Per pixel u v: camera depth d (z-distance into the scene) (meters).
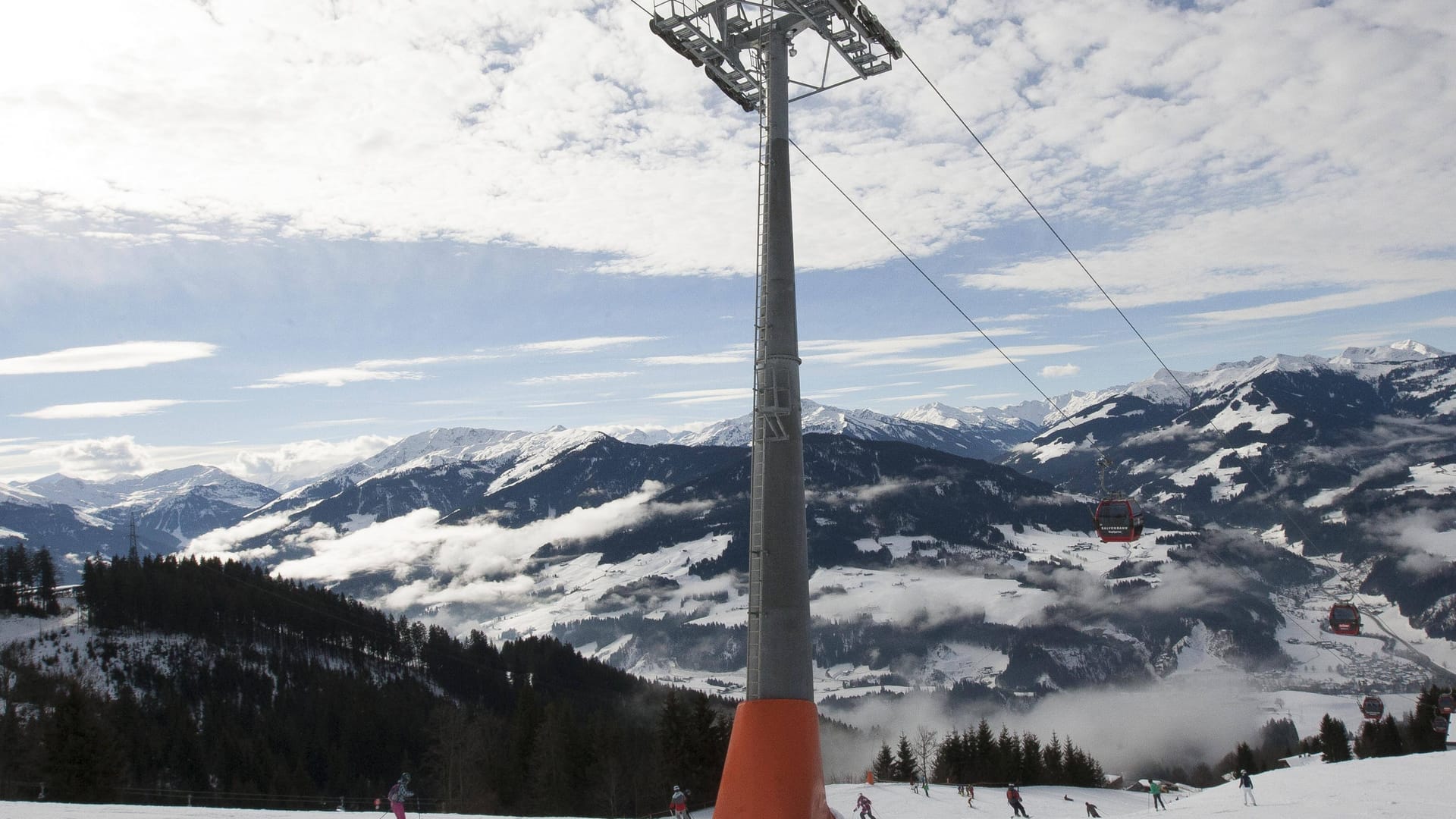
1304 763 186.12
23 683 147.25
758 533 19.81
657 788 105.25
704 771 102.06
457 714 116.88
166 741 137.38
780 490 19.77
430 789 112.56
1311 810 42.34
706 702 104.88
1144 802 108.81
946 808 88.06
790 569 19.55
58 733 85.06
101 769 85.62
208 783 129.50
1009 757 145.00
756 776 18.58
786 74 22.25
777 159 21.41
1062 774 147.25
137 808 40.34
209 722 150.62
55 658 176.75
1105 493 44.41
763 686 19.19
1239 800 54.75
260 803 123.19
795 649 19.28
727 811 18.75
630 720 152.88
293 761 143.50
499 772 111.00
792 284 20.70
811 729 19.08
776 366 20.14
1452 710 115.50
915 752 168.25
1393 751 150.50
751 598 19.80
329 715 161.62
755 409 20.23
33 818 32.56
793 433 20.02
